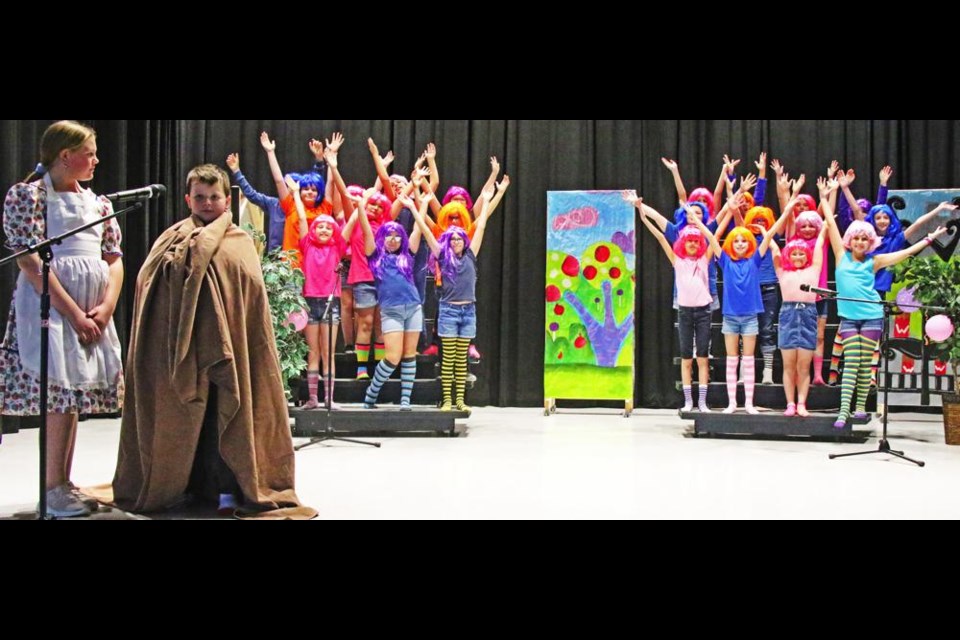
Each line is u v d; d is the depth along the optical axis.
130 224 7.91
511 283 8.77
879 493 4.48
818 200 8.38
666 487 4.59
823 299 6.36
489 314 8.79
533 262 8.70
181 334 3.45
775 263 6.46
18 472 4.85
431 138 8.73
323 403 6.82
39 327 3.61
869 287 6.21
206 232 3.57
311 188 6.94
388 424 6.41
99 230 3.79
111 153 7.55
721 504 4.17
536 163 8.68
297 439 6.30
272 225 7.15
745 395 6.76
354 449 5.85
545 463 5.32
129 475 3.74
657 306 8.62
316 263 6.65
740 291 6.46
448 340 6.57
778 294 7.03
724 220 7.05
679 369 8.58
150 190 3.61
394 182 7.26
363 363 6.85
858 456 5.74
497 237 8.77
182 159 8.53
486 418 7.77
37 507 3.88
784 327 6.36
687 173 8.55
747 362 6.53
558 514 3.91
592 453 5.75
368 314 6.82
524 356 8.73
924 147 8.28
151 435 3.61
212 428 3.70
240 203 7.40
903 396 7.93
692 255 6.72
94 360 3.73
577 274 7.92
